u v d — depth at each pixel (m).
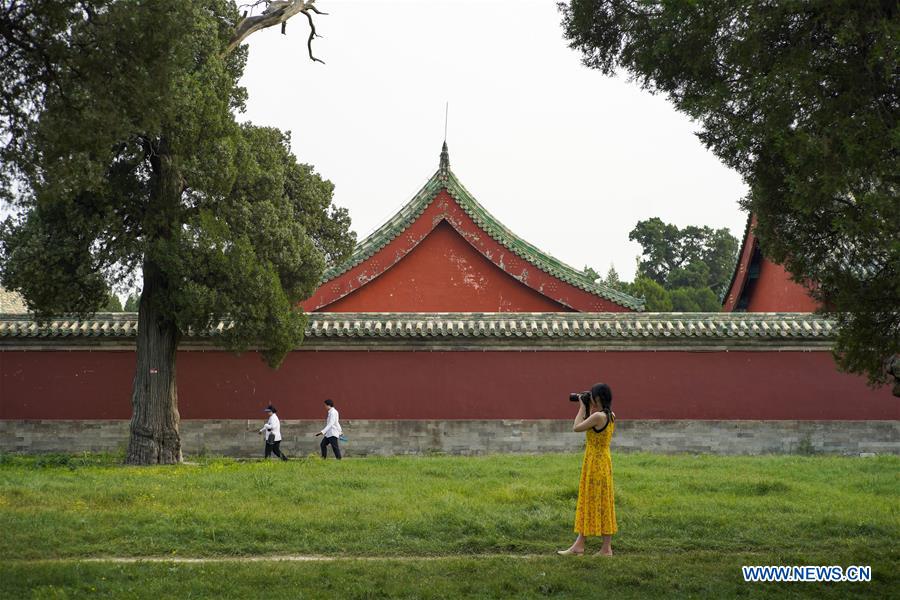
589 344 33.88
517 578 12.36
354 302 38.78
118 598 11.19
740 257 42.78
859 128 11.14
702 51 12.55
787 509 18.00
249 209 27.77
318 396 33.81
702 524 16.44
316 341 33.78
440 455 32.91
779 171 13.18
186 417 33.56
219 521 16.03
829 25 11.41
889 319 13.14
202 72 26.45
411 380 33.94
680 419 33.56
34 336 33.34
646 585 12.21
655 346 33.88
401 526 15.78
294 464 26.14
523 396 33.81
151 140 26.08
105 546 14.47
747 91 11.93
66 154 13.51
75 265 26.64
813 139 11.24
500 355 34.09
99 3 13.36
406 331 33.53
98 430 33.53
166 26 13.66
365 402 33.81
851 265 13.16
